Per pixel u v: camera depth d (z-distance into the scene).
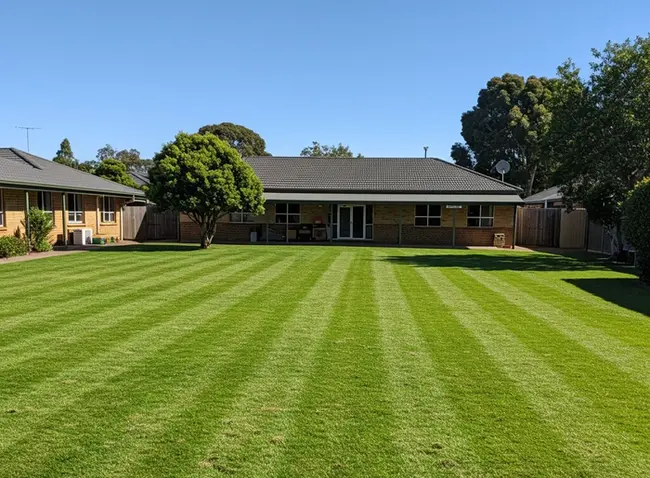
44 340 5.73
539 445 3.36
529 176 40.91
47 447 3.27
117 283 9.97
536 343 5.82
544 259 16.44
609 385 4.48
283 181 26.62
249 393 4.20
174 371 4.72
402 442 3.39
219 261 14.37
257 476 2.96
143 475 2.96
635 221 10.79
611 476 3.00
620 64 14.27
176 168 17.86
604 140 14.62
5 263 13.51
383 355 5.30
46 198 19.50
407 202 23.25
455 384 4.47
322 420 3.71
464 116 46.38
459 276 11.55
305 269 12.56
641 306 8.07
